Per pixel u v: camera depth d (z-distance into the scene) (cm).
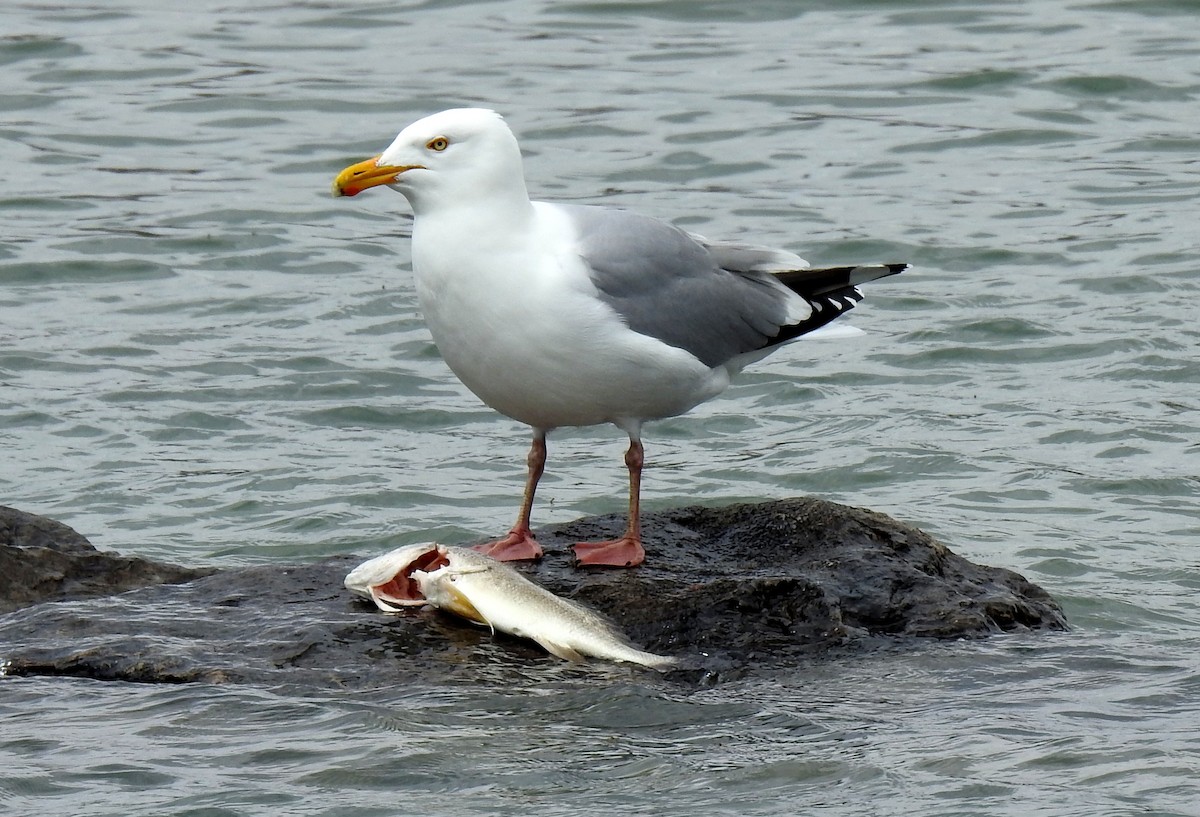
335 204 2395
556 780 852
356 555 1130
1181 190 2384
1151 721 911
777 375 1862
